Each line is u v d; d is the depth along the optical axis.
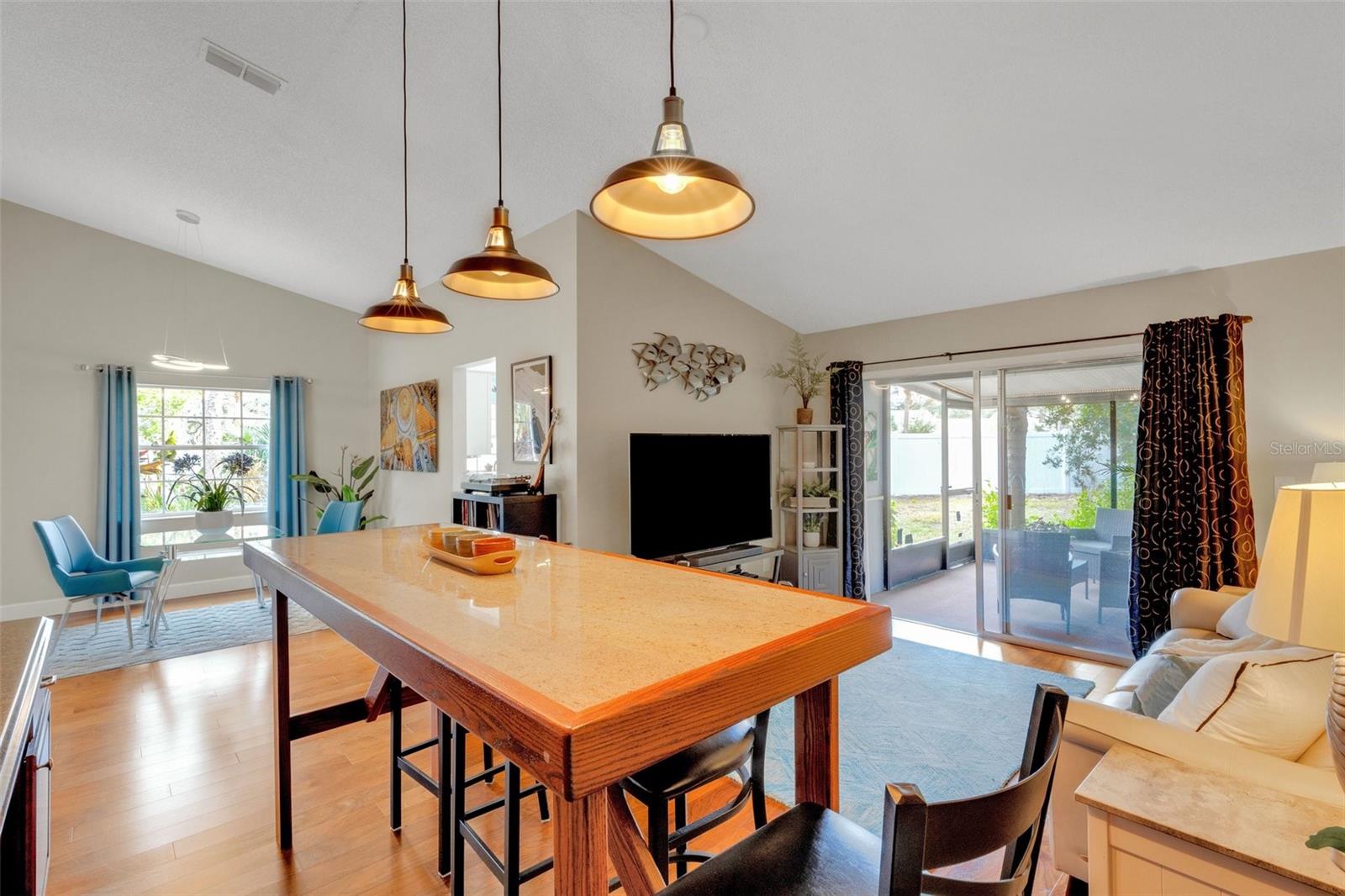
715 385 4.43
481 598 1.23
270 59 2.78
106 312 4.90
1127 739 1.55
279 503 5.66
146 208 4.39
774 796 2.31
